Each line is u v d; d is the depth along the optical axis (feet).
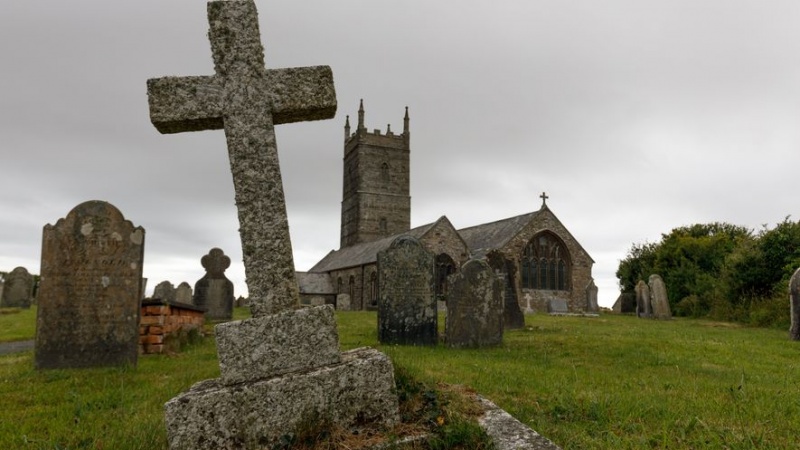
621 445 13.00
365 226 196.34
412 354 32.58
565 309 120.47
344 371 12.57
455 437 11.78
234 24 14.62
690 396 18.83
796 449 12.55
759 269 75.46
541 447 11.32
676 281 106.11
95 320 27.45
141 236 28.55
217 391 12.05
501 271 56.65
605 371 25.94
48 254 27.48
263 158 14.23
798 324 44.75
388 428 12.55
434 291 41.39
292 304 13.80
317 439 11.97
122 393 19.70
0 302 79.77
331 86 14.67
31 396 20.08
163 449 12.92
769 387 21.57
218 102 14.33
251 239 13.89
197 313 44.55
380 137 203.21
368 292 139.95
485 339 38.50
